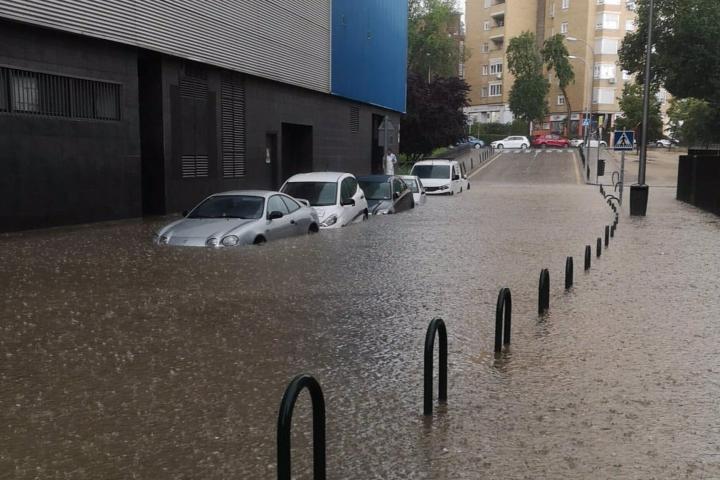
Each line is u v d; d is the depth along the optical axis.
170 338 6.99
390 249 13.37
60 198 15.16
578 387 5.69
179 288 9.35
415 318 7.99
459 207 24.08
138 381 5.71
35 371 5.95
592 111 89.69
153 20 17.67
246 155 23.69
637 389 5.64
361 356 6.48
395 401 5.32
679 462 4.29
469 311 8.36
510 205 25.17
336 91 31.27
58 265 10.88
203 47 20.11
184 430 4.73
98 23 15.66
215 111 21.44
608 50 88.75
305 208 14.99
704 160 24.69
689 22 32.56
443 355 5.30
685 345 6.96
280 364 6.21
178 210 19.56
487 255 12.91
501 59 97.56
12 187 13.91
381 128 27.84
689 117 64.31
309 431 4.75
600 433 4.74
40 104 14.62
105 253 11.94
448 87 52.47
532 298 9.14
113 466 4.20
